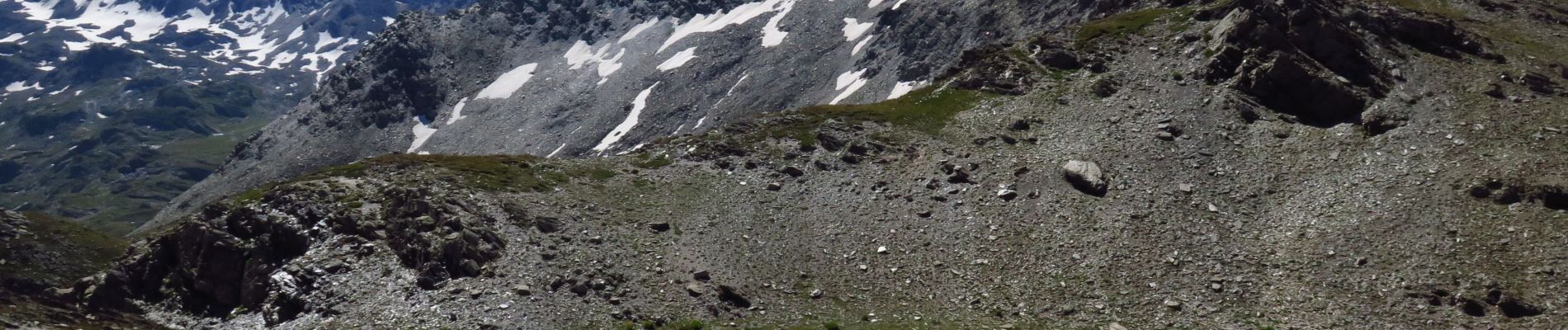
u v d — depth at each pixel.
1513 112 69.75
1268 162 68.19
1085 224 61.59
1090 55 84.88
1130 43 86.44
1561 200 57.59
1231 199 64.31
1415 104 72.38
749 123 78.69
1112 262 57.84
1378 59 78.62
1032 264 58.44
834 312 54.56
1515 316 50.03
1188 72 79.56
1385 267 54.88
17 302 55.47
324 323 52.59
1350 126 70.94
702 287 55.59
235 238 59.59
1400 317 51.19
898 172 70.06
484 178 65.50
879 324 53.06
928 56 165.38
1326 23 79.94
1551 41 87.06
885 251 60.88
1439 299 51.78
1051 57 85.50
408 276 55.50
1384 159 65.75
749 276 57.34
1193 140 70.81
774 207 65.94
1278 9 81.62
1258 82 76.00
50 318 54.25
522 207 61.56
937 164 70.44
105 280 58.66
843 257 60.28
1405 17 83.44
